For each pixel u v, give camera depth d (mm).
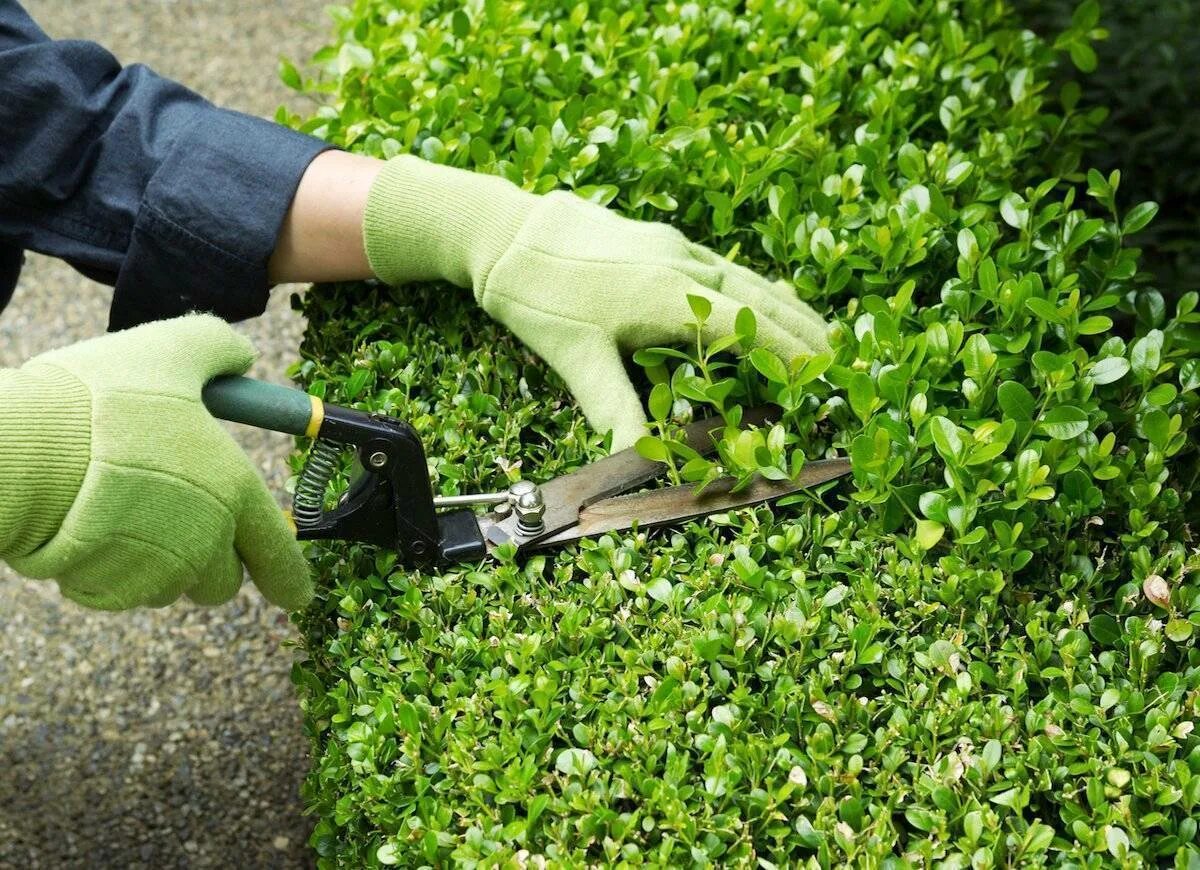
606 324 1480
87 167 1567
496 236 1523
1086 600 1335
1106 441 1352
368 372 1562
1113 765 1179
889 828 1133
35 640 2588
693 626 1327
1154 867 1133
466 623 1362
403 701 1262
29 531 1183
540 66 1864
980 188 1726
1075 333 1442
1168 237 2189
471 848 1147
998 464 1354
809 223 1650
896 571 1334
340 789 1325
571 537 1395
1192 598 1321
